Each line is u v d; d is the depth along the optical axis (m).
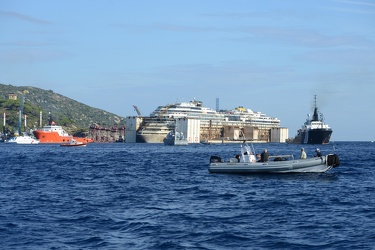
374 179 82.62
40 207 51.16
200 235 38.38
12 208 50.41
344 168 107.75
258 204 53.72
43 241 36.34
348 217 45.84
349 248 34.62
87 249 34.34
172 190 66.81
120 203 54.16
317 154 87.50
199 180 80.12
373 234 38.53
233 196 60.41
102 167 117.50
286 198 58.56
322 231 39.81
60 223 42.62
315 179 79.69
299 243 36.09
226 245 35.59
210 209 50.25
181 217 45.47
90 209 49.84
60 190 67.12
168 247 35.00
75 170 106.75
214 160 90.44
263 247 35.12
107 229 40.38
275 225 42.12
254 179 79.88
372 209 50.31
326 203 54.53
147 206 51.97
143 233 38.97
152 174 95.12
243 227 41.28
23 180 82.19
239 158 88.75
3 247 34.66
